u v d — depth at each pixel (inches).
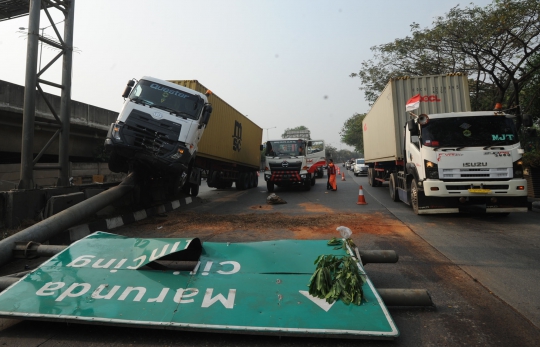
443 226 289.3
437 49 673.0
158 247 145.2
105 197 286.7
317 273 123.7
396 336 100.8
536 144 468.4
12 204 255.4
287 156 611.8
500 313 127.6
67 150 358.3
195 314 109.3
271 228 290.5
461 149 294.2
